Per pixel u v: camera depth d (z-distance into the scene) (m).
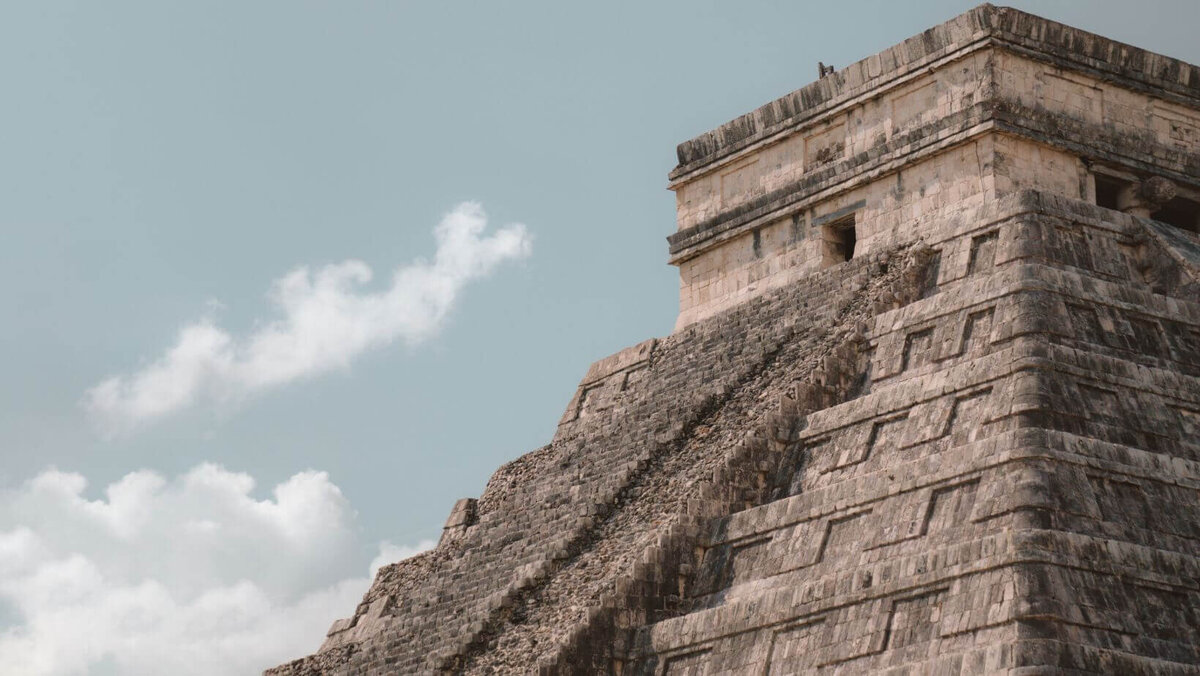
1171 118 69.12
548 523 66.06
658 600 57.53
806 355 64.31
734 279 73.19
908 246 65.62
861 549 53.12
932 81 67.25
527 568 62.97
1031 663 45.88
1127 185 67.62
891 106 68.69
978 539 49.16
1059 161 65.81
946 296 59.75
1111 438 53.00
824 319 65.69
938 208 65.81
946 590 49.28
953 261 62.69
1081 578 47.91
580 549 62.78
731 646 54.09
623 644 56.69
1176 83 69.12
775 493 59.00
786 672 52.06
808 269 70.12
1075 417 52.91
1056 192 65.44
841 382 61.47
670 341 73.81
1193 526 51.50
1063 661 46.06
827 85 70.81
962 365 55.59
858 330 62.19
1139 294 58.69
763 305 70.19
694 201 75.88
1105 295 58.03
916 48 67.62
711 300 73.81
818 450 58.78
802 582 53.97
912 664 48.34
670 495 61.56
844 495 54.84
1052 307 56.69
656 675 55.69
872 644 50.06
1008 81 65.62
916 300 63.06
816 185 70.06
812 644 51.84
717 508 59.09
